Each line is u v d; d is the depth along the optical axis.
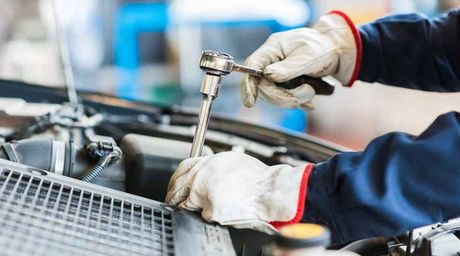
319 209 0.75
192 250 0.70
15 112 1.31
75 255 0.64
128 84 3.64
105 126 1.35
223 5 3.64
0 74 3.11
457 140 0.75
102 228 0.71
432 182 0.74
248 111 3.42
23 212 0.68
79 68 3.61
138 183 0.92
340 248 0.86
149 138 0.99
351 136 3.32
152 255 0.68
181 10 3.63
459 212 0.74
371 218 0.73
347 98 3.46
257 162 0.82
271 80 1.01
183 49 3.65
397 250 0.84
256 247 0.77
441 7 3.42
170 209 0.79
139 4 3.63
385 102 3.43
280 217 0.76
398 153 0.76
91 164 0.92
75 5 3.54
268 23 3.64
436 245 0.81
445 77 1.10
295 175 0.78
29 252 0.61
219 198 0.76
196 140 0.91
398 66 1.11
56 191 0.75
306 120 3.45
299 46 1.04
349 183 0.73
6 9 3.36
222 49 3.65
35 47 3.27
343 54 1.08
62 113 1.28
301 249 0.56
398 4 3.46
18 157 0.88
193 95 3.64
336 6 3.57
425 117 3.26
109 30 3.65
